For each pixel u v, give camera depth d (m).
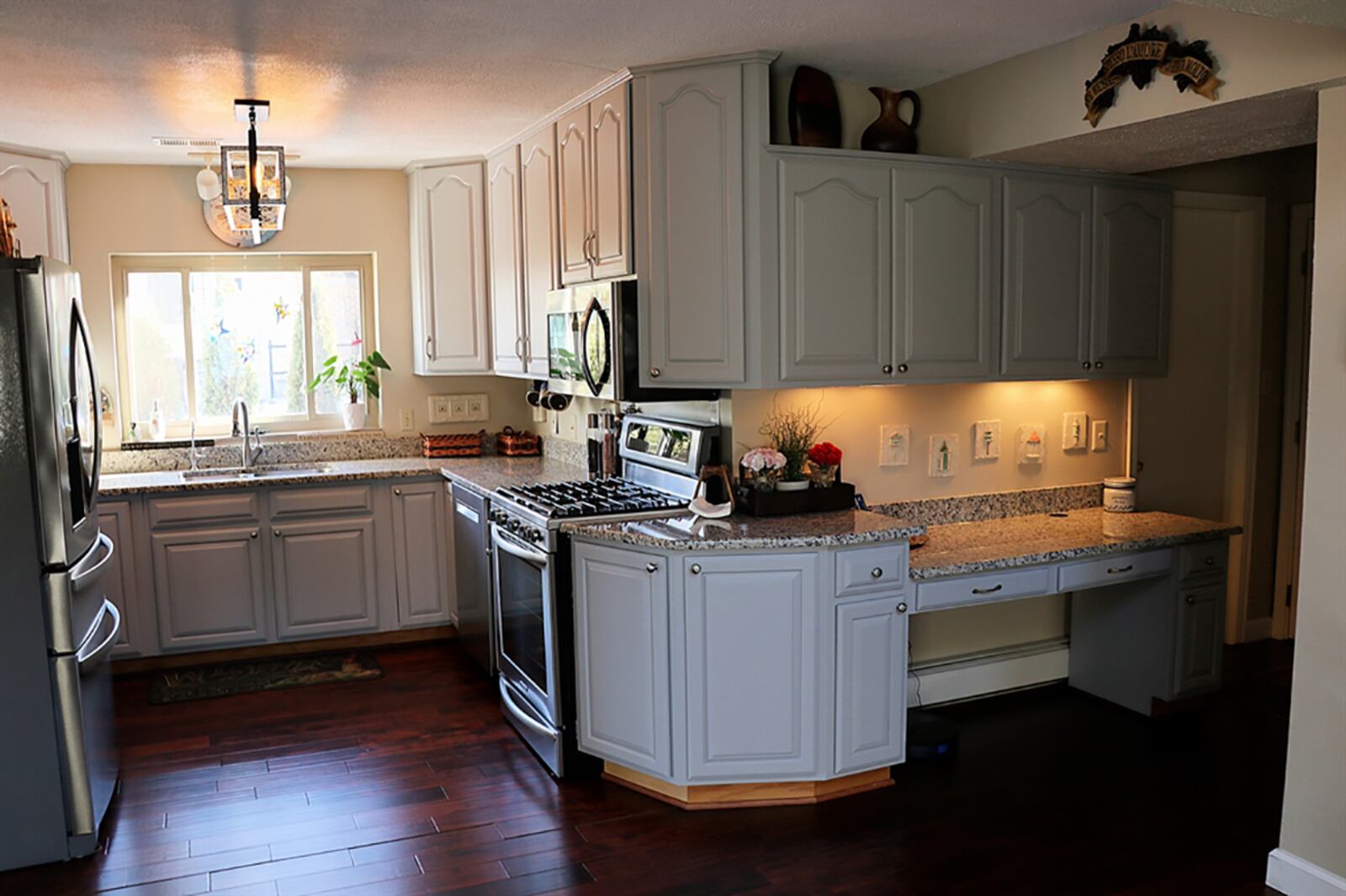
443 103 3.80
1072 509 4.21
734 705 3.09
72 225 4.78
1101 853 2.87
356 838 3.01
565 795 3.28
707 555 3.02
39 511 2.83
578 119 3.77
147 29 2.82
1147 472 4.38
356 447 5.26
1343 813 2.57
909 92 3.73
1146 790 3.26
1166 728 3.78
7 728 2.84
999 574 3.36
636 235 3.46
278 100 3.68
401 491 4.85
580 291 3.71
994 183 3.58
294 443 5.15
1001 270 3.63
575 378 3.83
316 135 4.33
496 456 5.41
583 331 3.68
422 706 4.12
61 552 2.88
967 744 3.64
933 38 3.11
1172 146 3.32
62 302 2.99
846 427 3.73
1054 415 4.15
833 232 3.33
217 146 4.44
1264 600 4.81
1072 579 3.51
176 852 2.95
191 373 5.14
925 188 3.45
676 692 3.09
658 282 3.41
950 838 2.95
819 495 3.46
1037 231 3.68
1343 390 2.53
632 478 4.09
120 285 4.99
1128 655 3.94
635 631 3.15
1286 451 4.72
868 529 3.13
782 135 3.54
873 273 3.40
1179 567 3.77
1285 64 2.59
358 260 5.35
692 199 3.32
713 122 3.26
